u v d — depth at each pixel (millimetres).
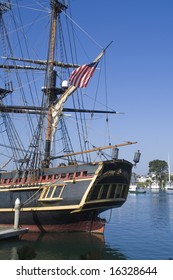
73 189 35844
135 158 38031
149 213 71062
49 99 47812
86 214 36469
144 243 34719
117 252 30000
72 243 33031
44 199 37469
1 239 31031
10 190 40625
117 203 38500
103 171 35062
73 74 40562
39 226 38281
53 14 48094
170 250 31125
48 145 44906
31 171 39719
